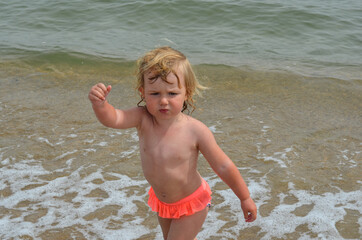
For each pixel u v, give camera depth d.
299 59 7.75
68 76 6.71
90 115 5.24
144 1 11.33
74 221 3.34
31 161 4.18
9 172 3.98
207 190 2.61
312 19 10.30
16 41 8.62
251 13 10.58
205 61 7.40
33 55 7.61
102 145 4.51
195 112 5.37
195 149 2.45
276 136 4.73
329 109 5.48
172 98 2.24
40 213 3.43
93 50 8.04
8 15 10.82
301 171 4.04
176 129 2.42
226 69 6.99
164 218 2.70
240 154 4.33
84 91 6.08
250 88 6.21
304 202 3.58
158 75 2.20
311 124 5.05
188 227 2.56
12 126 4.89
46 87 6.21
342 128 4.95
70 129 4.86
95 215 3.41
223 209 3.50
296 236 3.18
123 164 4.15
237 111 5.42
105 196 3.66
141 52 8.02
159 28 9.80
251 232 3.22
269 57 7.84
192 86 2.37
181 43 8.71
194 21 10.23
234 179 2.45
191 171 2.47
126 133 4.80
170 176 2.43
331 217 3.39
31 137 4.65
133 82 6.49
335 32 9.57
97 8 11.18
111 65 7.23
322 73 6.86
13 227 3.25
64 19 10.53
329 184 3.84
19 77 6.62
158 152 2.42
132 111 2.42
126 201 3.60
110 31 9.59
